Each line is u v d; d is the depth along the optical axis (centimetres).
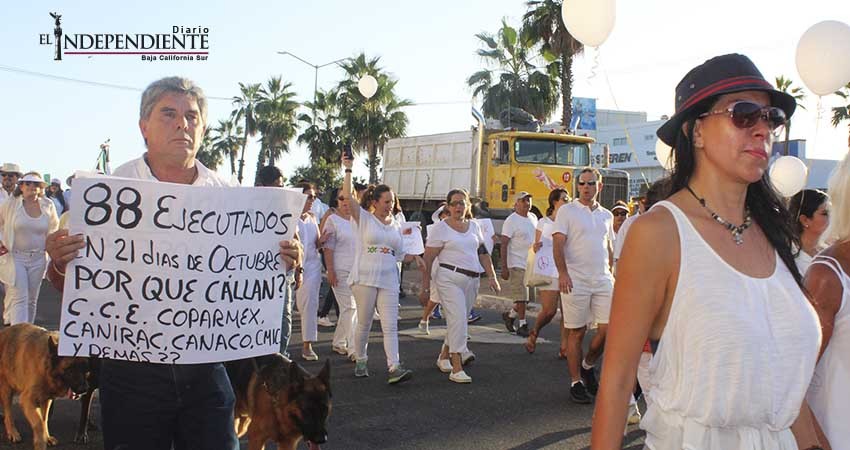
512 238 1079
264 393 450
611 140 5731
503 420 622
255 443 457
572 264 686
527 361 869
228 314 296
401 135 3994
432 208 2398
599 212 692
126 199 284
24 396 482
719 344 184
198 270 291
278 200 306
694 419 191
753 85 197
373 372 797
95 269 283
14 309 784
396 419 621
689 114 204
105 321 284
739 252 195
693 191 206
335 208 892
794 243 212
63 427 578
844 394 251
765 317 188
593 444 196
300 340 998
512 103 3138
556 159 2006
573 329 685
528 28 2706
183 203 288
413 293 1661
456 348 760
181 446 300
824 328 248
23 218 782
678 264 191
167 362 285
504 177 1995
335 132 4484
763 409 187
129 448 286
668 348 194
